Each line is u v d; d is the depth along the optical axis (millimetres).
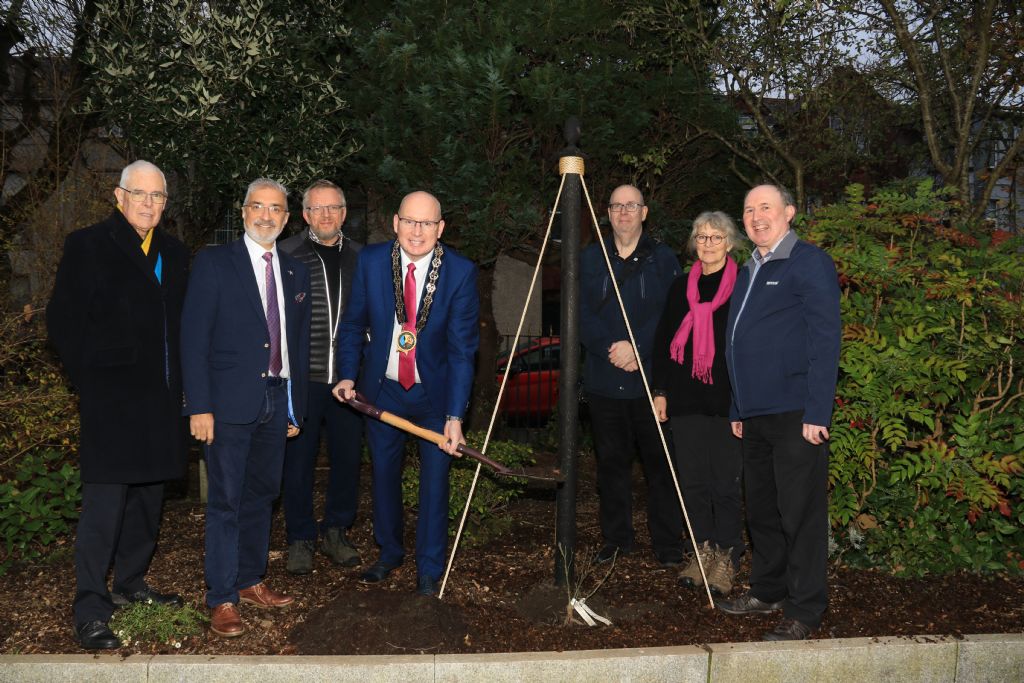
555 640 3506
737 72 6906
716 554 4227
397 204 6840
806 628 3551
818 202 8211
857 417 4227
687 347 4254
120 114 6109
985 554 4281
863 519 4398
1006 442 4375
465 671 3182
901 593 4066
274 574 4371
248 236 3686
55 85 7637
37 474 4863
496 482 4988
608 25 6309
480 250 6480
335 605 3773
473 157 6215
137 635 3492
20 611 3814
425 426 4039
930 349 4457
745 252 4801
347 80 6969
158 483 3820
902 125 8031
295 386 3848
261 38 6219
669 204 7180
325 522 4594
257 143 6543
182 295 3646
